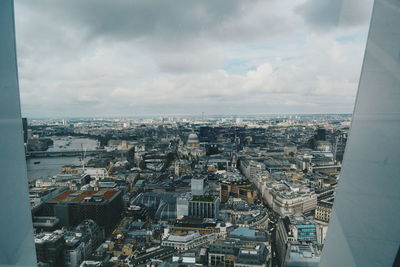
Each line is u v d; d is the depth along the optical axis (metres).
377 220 7.95
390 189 7.73
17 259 8.12
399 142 7.57
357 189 8.21
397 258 7.69
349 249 8.34
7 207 7.84
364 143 8.07
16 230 8.05
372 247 7.99
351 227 8.34
